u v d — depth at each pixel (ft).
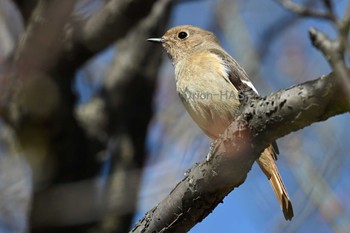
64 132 40.52
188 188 25.81
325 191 40.40
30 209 40.16
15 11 43.57
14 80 37.73
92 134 42.80
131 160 43.32
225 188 25.57
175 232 26.84
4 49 42.01
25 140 40.06
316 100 21.95
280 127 23.30
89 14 40.96
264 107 23.36
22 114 39.06
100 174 42.83
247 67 45.37
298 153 42.04
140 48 45.29
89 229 41.19
